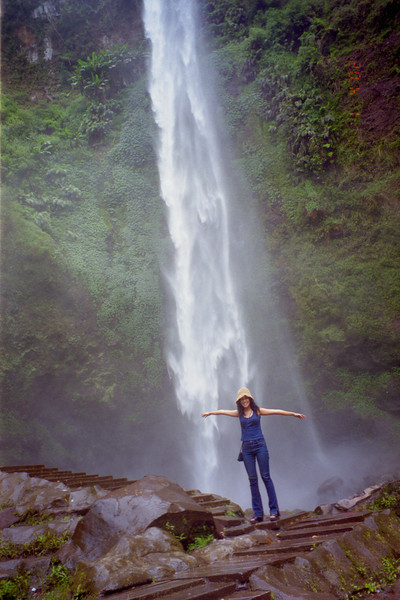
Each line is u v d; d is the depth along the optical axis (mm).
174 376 20703
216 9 26406
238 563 3355
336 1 23328
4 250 17703
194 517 3918
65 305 18734
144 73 25719
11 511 4754
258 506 5402
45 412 18281
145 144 23391
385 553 3719
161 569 3061
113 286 20125
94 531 3688
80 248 20062
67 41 27641
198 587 2791
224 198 22797
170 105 24656
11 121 22594
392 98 20578
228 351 21438
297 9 24469
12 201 18938
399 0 20891
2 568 3449
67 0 28031
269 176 22125
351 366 19531
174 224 22719
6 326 17172
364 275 19266
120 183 22469
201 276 22219
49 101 26000
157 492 3939
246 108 23688
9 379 17000
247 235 21984
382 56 21250
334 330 19359
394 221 19234
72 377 18625
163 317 20844
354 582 3244
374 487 6324
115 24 27828
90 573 2879
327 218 20344
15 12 27828
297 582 3055
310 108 21766
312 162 20969
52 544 3885
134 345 19984
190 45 26047
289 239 21062
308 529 4582
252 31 24531
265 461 5535
